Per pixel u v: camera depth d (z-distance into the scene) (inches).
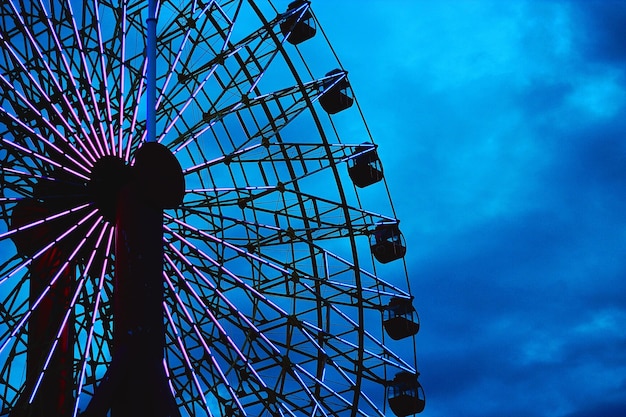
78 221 1207.6
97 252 1216.2
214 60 1398.9
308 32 1592.0
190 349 1288.1
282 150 1482.5
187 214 1360.7
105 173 1182.3
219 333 1237.7
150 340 953.5
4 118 1226.0
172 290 1218.0
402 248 1608.0
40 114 1151.6
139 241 987.3
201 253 1256.2
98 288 1152.8
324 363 1417.3
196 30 1430.9
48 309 1186.6
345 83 1596.9
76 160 1222.9
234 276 1288.1
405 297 1584.6
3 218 1234.0
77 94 1202.0
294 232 1427.2
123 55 1278.3
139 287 968.3
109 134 1220.5
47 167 1245.1
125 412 912.9
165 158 1036.5
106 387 907.4
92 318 1136.2
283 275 1409.9
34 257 1103.6
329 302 1403.8
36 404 1149.7
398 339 1592.0
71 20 1233.4
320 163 1491.1
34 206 1229.7
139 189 1006.4
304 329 1353.3
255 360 1338.6
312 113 1425.9
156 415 914.7
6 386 1148.5
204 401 1189.1
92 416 884.0
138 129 1318.9
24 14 1280.8
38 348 1167.0
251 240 1414.9
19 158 1220.5
